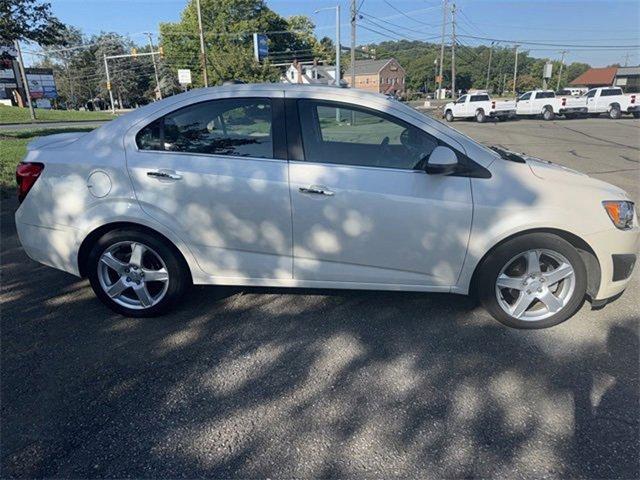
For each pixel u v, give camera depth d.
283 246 3.23
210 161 3.20
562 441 2.24
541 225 3.03
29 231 3.44
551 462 2.12
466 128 24.17
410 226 3.10
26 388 2.66
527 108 30.34
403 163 3.12
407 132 3.12
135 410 2.48
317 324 3.34
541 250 3.12
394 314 3.47
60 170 3.29
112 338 3.18
